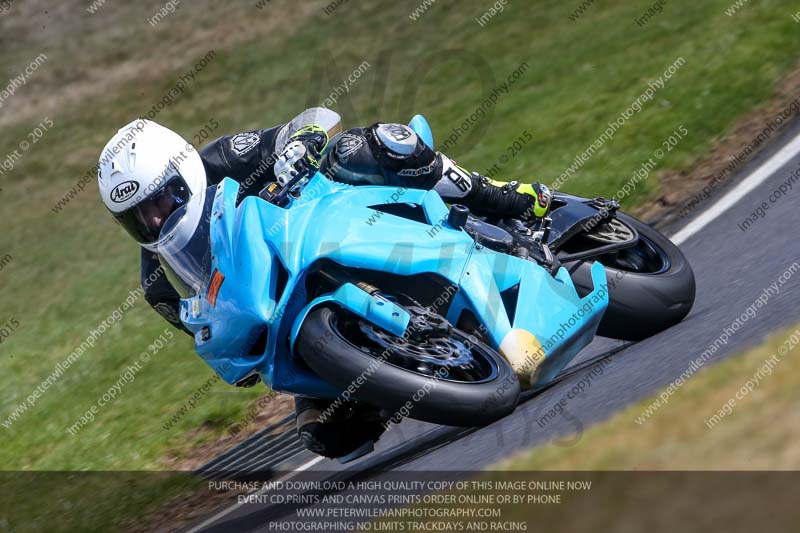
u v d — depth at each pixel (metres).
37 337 42.59
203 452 26.47
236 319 15.31
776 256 21.61
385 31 64.19
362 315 14.82
